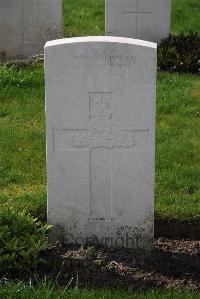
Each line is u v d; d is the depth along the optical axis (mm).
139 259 5754
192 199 6641
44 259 5566
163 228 6379
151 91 5531
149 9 11695
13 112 8828
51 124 5656
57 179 5793
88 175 5781
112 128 5652
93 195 5832
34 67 10445
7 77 9594
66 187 5812
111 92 5562
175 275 5559
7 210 6016
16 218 5844
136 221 5863
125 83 5531
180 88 9727
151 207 5816
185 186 6902
